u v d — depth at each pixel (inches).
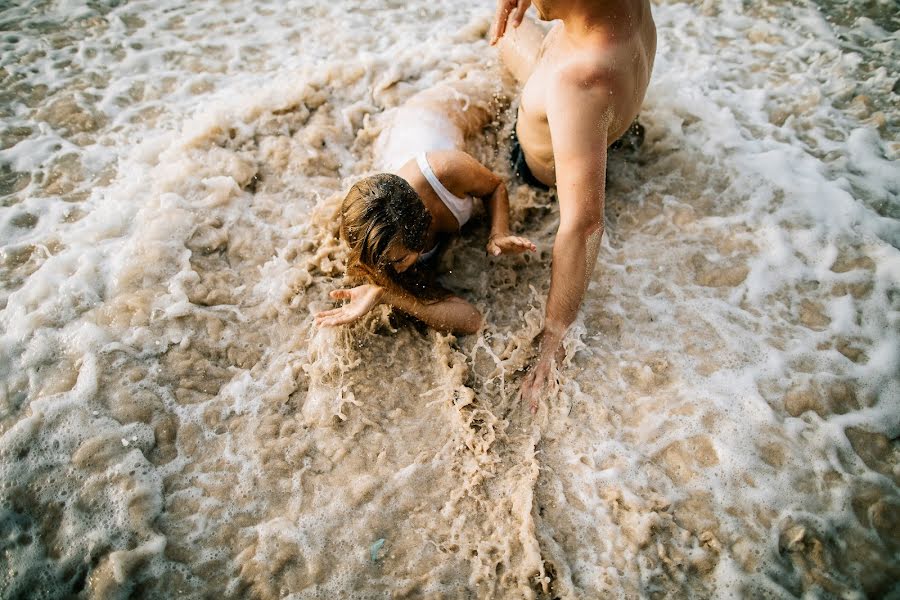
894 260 95.3
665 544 76.2
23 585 74.2
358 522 79.0
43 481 79.0
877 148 110.7
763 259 98.3
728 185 106.3
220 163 109.4
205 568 75.6
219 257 101.5
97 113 119.7
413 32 135.3
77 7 141.3
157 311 92.9
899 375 86.7
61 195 107.0
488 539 77.5
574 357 91.4
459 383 89.0
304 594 74.3
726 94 120.2
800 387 86.4
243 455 83.8
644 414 86.0
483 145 113.9
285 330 95.2
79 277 94.3
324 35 135.9
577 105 78.8
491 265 102.2
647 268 99.7
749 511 77.7
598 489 80.2
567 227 82.4
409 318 96.6
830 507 77.7
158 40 135.0
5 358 87.4
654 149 112.1
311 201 108.4
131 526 76.9
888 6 132.6
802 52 127.2
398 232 82.0
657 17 137.3
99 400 84.8
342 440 85.5
